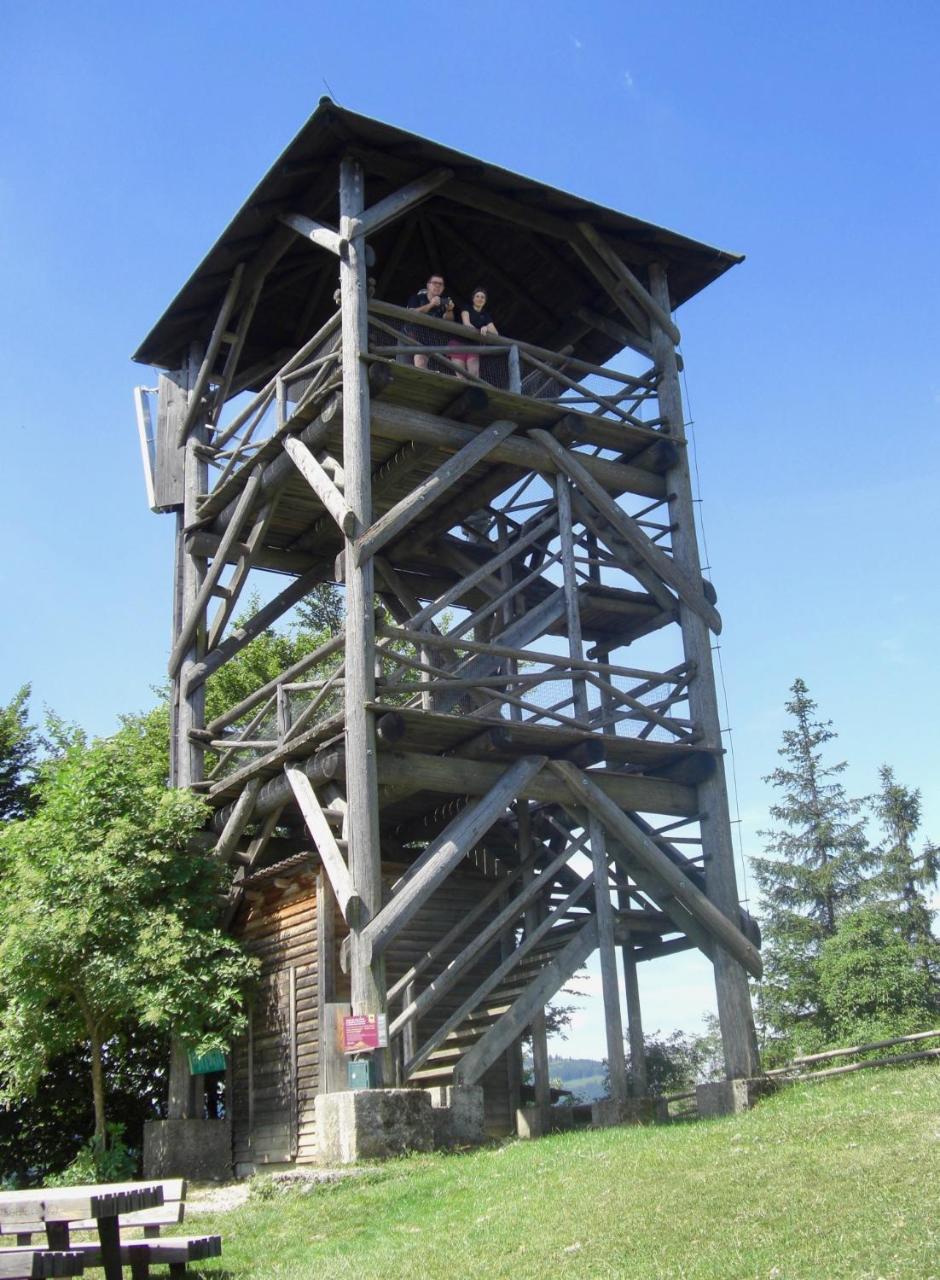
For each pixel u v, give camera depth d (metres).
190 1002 14.95
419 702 18.05
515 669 16.52
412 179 16.05
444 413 15.77
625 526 16.53
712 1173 9.70
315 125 15.08
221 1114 18.80
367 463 14.48
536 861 16.64
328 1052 14.52
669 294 18.86
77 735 23.84
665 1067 26.47
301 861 15.49
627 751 15.91
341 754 14.37
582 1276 7.58
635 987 16.47
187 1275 8.88
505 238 18.45
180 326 18.97
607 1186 9.81
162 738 26.20
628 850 16.03
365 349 14.73
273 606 18.83
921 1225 7.52
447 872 13.80
